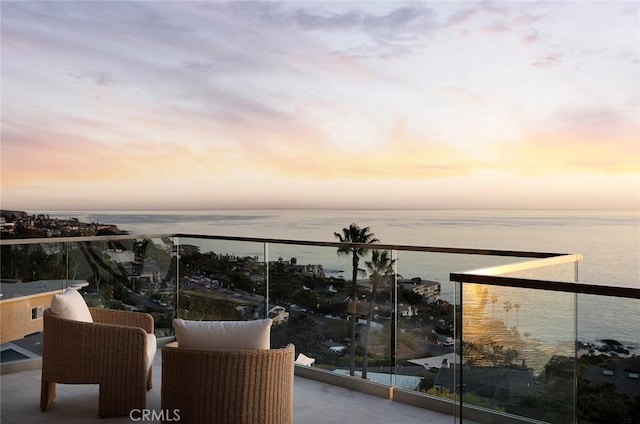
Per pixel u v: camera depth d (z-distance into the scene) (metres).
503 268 3.03
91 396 4.21
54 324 3.81
